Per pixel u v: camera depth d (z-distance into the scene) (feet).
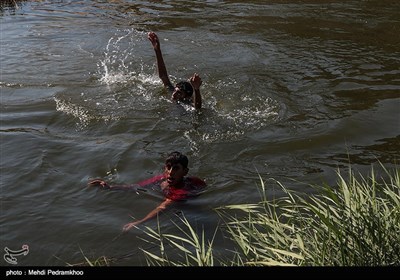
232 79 28.96
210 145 21.77
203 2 46.98
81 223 16.72
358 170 19.62
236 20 41.09
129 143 21.97
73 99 26.55
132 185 18.86
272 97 26.40
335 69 30.55
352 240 12.45
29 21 42.22
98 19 42.70
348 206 13.32
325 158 20.67
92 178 19.53
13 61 32.55
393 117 24.08
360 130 22.84
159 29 39.32
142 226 16.52
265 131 22.90
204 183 18.81
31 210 17.49
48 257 15.16
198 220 16.72
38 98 26.89
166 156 20.98
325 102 25.81
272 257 12.37
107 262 14.82
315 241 12.76
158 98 26.53
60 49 34.99
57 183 19.13
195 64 31.60
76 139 22.52
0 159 20.80
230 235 15.84
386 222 12.94
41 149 21.56
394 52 33.60
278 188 18.54
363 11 43.29
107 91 27.61
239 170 19.90
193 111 24.86
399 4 45.37
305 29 38.65
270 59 32.24
